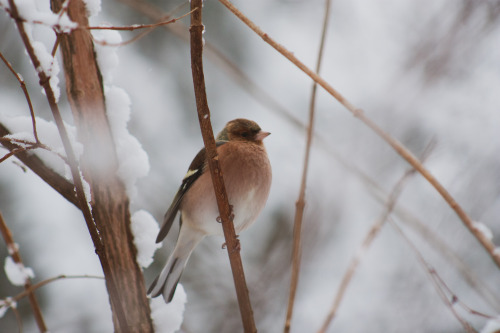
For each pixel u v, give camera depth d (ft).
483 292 26.61
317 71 21.17
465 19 38.86
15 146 17.22
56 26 14.69
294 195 39.78
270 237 38.96
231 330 35.01
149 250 18.21
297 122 28.09
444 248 26.84
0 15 37.81
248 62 44.27
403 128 37.29
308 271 36.47
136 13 43.24
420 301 34.01
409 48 39.63
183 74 44.45
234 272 19.43
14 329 35.53
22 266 18.99
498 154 37.60
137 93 42.78
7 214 37.11
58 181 17.48
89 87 17.67
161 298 18.93
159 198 38.52
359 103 38.96
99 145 17.67
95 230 15.88
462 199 36.42
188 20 42.91
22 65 39.55
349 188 35.86
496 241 35.83
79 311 36.55
